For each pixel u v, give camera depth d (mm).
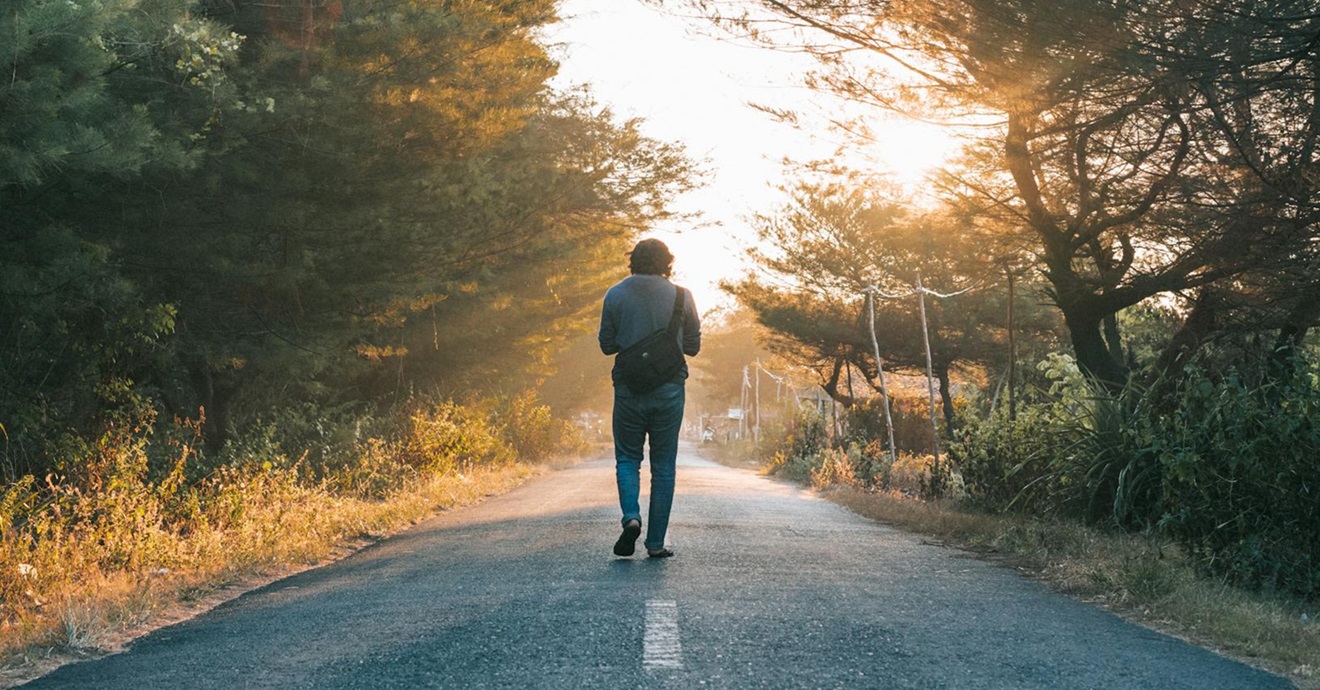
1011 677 4020
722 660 4176
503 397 32219
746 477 28516
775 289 31578
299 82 11594
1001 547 9047
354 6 12102
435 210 13641
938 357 28859
